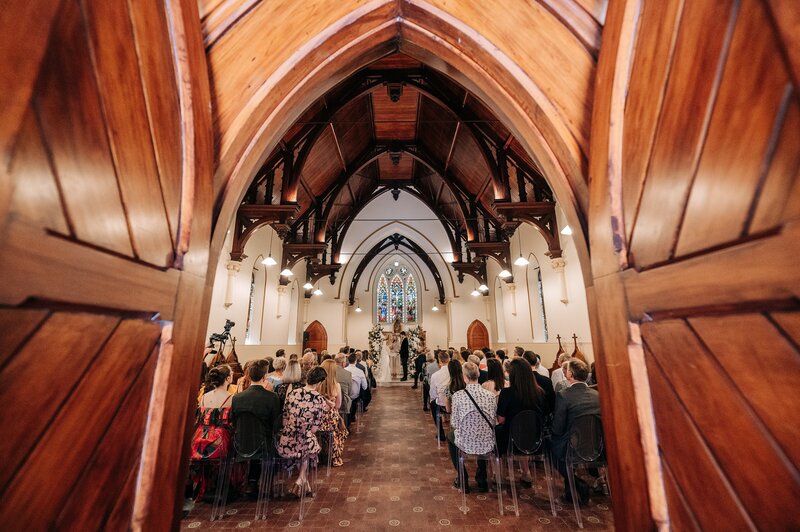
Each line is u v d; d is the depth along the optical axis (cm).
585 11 117
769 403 50
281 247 1080
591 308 112
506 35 130
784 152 47
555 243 716
